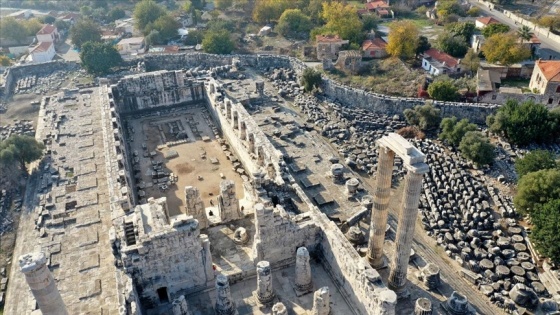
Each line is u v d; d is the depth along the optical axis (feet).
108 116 271.08
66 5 616.80
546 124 277.85
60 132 276.82
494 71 352.90
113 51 376.07
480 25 449.06
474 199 231.09
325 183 235.61
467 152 263.29
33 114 326.44
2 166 240.94
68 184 231.91
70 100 316.60
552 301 173.17
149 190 244.83
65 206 216.33
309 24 467.52
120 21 531.50
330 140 288.10
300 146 273.54
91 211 212.23
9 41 479.00
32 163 258.37
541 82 316.40
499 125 285.43
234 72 366.84
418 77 348.59
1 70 394.32
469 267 194.59
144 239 153.69
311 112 317.22
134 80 314.14
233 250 185.68
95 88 334.24
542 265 192.85
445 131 286.66
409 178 137.59
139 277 161.17
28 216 220.43
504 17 502.79
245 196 226.79
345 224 204.95
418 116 303.07
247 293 171.12
